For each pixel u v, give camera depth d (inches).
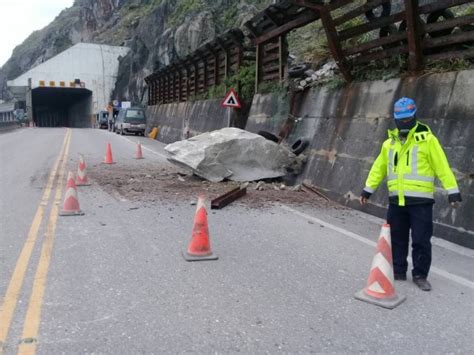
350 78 442.6
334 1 413.7
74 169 558.9
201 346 144.8
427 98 335.9
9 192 400.2
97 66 2583.7
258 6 1621.6
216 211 348.8
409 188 204.1
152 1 3238.2
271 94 621.6
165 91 1443.2
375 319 169.8
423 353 146.6
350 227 312.3
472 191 276.4
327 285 201.8
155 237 269.4
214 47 950.4
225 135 494.3
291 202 394.0
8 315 162.1
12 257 224.7
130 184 459.5
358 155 393.1
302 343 149.1
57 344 143.2
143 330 153.9
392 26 395.9
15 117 2883.9
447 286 207.5
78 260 222.7
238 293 188.7
